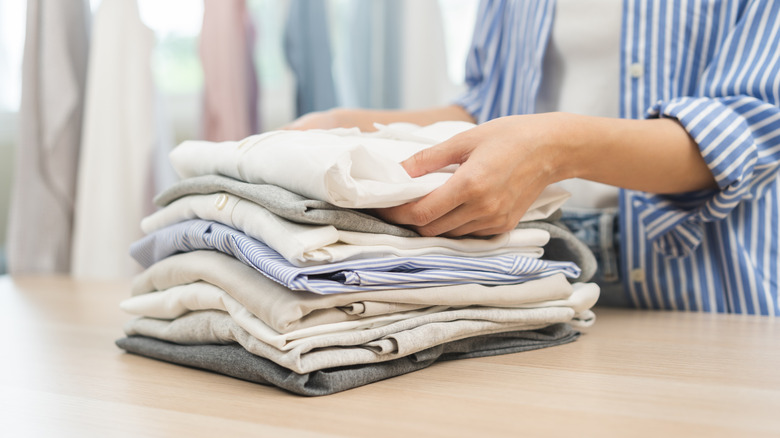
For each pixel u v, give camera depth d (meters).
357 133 0.65
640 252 0.88
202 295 0.55
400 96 1.71
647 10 0.87
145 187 1.71
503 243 0.60
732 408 0.41
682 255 0.82
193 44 2.09
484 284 0.58
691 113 0.70
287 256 0.48
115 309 0.89
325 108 1.71
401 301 0.51
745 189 0.72
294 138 0.58
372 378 0.49
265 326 0.48
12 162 2.25
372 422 0.39
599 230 0.90
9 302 0.96
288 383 0.45
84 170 1.69
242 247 0.52
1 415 0.42
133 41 1.70
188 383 0.51
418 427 0.38
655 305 0.88
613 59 0.92
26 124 1.71
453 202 0.52
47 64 1.70
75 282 1.22
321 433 0.37
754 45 0.77
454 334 0.53
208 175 0.60
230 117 1.67
